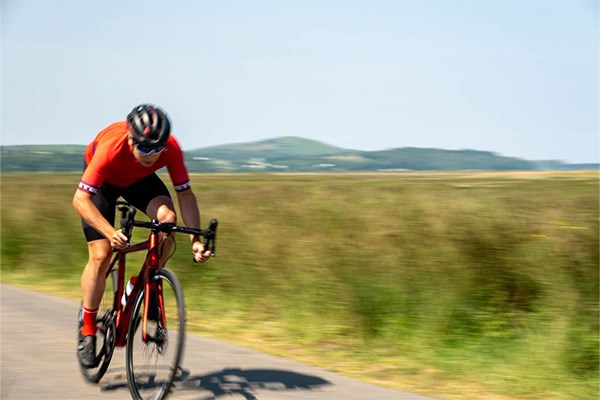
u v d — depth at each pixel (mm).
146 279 4793
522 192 11828
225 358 6125
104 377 5465
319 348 6809
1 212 13102
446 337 6703
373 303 7215
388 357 6477
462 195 10945
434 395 5422
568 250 7273
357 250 8188
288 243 9008
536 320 6594
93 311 5250
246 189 14375
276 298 8188
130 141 4797
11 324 7320
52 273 10898
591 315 6383
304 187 14609
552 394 5449
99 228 4801
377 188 14023
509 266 7277
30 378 5430
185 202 5215
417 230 8344
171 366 4535
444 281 7273
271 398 4992
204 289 8891
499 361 6117
